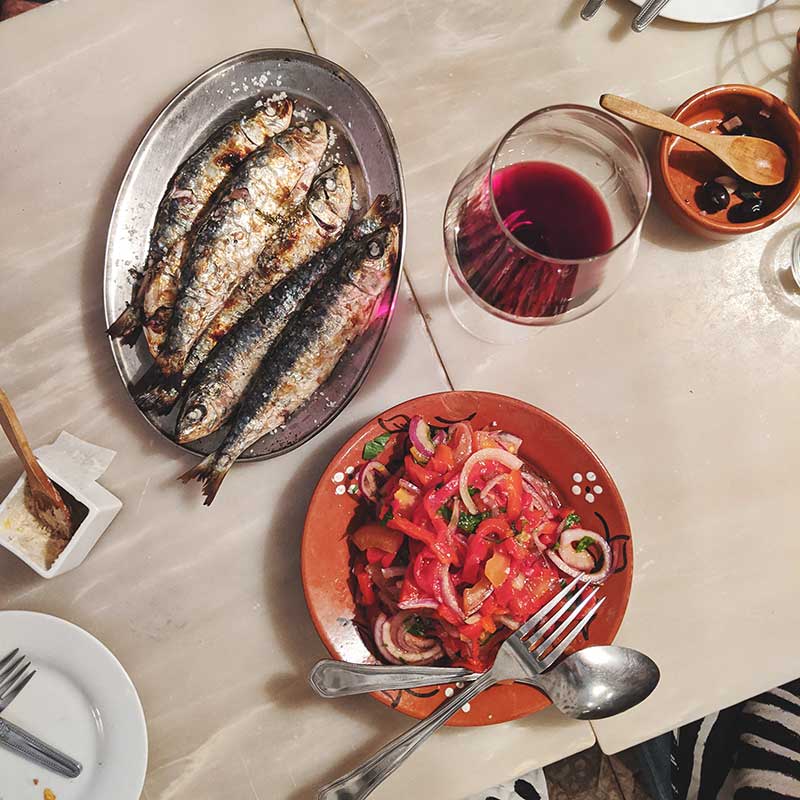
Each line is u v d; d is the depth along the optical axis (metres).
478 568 1.02
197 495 1.15
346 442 1.05
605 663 1.05
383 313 1.10
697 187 1.15
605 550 1.05
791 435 1.17
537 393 1.17
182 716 1.11
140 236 1.13
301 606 1.13
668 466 1.17
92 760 1.07
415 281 1.17
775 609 1.14
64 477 1.08
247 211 1.08
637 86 1.20
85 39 1.20
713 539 1.16
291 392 1.07
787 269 1.18
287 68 1.13
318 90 1.13
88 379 1.16
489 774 1.10
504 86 1.20
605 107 1.05
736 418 1.17
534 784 1.49
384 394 1.16
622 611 1.03
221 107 1.14
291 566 1.14
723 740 1.42
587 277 0.87
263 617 1.13
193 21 1.20
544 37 1.21
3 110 1.19
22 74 1.19
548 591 1.06
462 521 1.04
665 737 1.44
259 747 1.11
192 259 1.08
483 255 0.91
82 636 1.06
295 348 1.05
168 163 1.14
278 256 1.09
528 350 1.17
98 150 1.19
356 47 1.20
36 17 1.20
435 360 1.17
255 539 1.14
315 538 1.05
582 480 1.07
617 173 0.95
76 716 1.08
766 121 1.14
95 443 1.15
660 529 1.16
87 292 1.17
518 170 0.95
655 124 1.06
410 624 1.06
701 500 1.16
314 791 1.10
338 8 1.20
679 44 1.21
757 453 1.17
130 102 1.19
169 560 1.14
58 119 1.19
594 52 1.21
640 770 1.57
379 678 1.02
